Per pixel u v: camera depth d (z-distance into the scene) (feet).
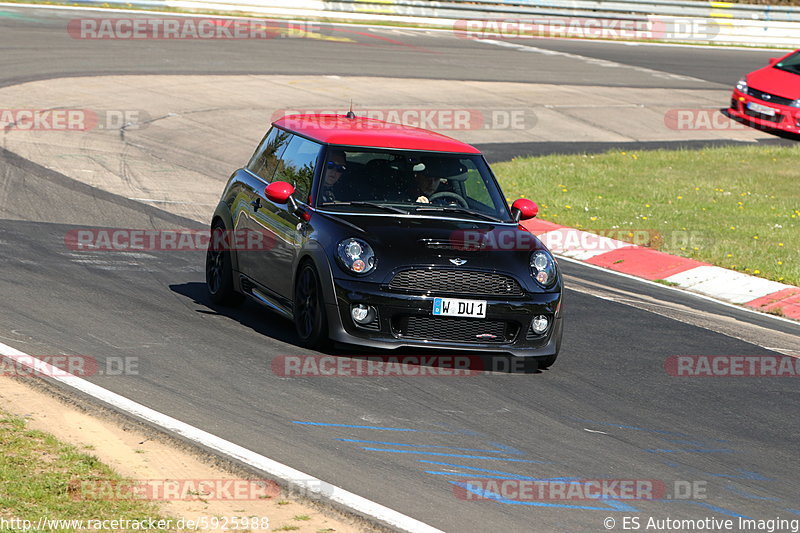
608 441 78.23
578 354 103.04
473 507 63.10
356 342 90.02
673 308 129.39
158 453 67.46
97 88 240.12
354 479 65.82
